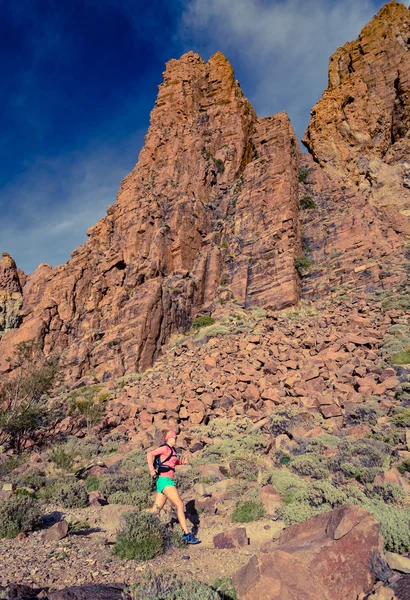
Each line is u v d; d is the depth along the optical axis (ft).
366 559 15.20
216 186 169.37
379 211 150.00
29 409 68.90
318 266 132.67
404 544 17.29
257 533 23.57
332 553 15.28
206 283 136.26
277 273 126.62
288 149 158.92
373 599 13.65
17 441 66.74
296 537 19.10
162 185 159.43
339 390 55.93
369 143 178.40
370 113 184.34
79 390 96.68
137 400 74.13
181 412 62.03
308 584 14.32
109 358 109.81
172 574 17.80
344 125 184.96
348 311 102.53
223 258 142.00
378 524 16.37
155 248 135.33
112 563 19.40
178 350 105.91
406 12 196.85
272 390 60.29
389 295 102.78
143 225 141.79
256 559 15.58
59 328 128.57
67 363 113.39
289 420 47.85
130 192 159.22
